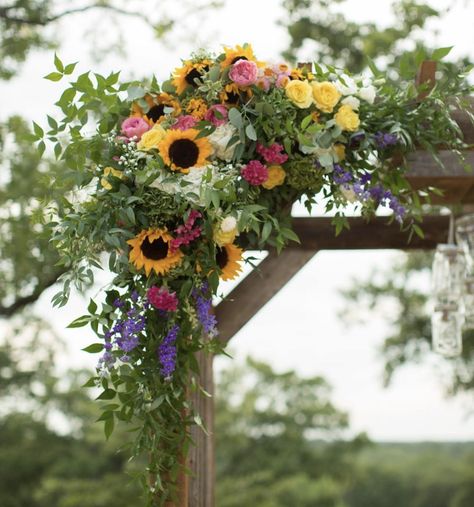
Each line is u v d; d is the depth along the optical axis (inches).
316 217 143.9
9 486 617.6
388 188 108.7
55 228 95.1
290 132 98.4
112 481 585.6
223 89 99.9
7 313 261.7
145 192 93.4
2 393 550.3
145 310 94.0
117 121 103.0
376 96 107.4
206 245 94.3
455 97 107.9
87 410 625.6
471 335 354.9
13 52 280.8
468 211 147.4
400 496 917.8
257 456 657.0
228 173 95.7
